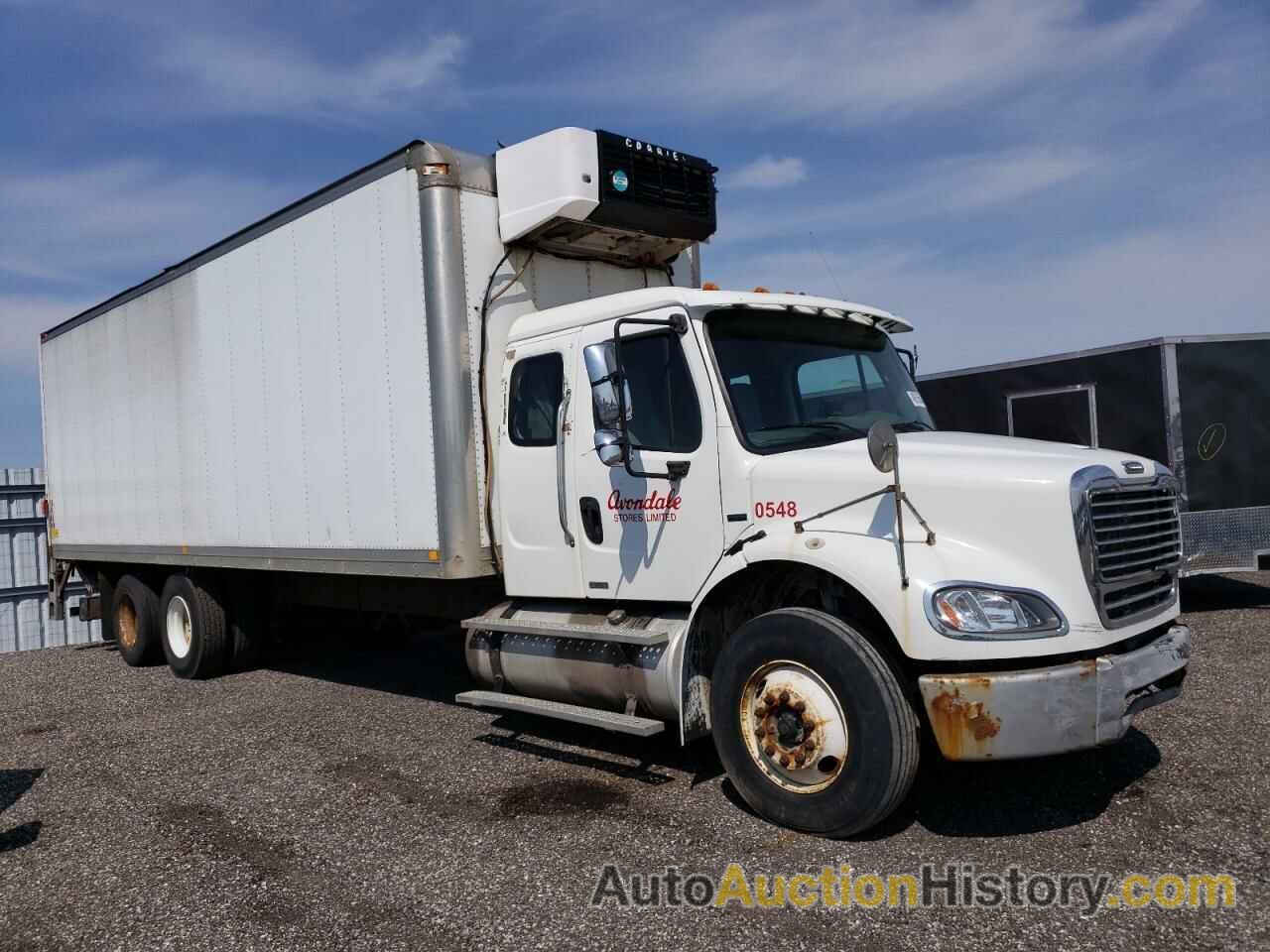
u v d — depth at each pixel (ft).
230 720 24.95
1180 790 15.96
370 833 16.20
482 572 20.59
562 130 20.29
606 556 18.62
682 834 15.30
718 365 17.15
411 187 20.80
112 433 33.63
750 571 16.31
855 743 14.16
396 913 13.17
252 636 31.19
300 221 24.09
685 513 17.30
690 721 16.72
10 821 18.16
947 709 13.39
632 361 18.35
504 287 21.15
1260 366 33.06
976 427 38.58
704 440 17.01
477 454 20.68
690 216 22.41
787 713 14.94
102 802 18.86
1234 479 32.65
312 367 23.89
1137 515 15.28
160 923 13.38
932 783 16.83
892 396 19.54
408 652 34.53
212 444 27.89
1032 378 36.60
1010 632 13.39
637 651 17.53
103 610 37.68
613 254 23.29
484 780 18.57
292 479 24.76
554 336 19.79
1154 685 15.46
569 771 18.94
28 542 47.42
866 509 15.11
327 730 23.18
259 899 13.91
